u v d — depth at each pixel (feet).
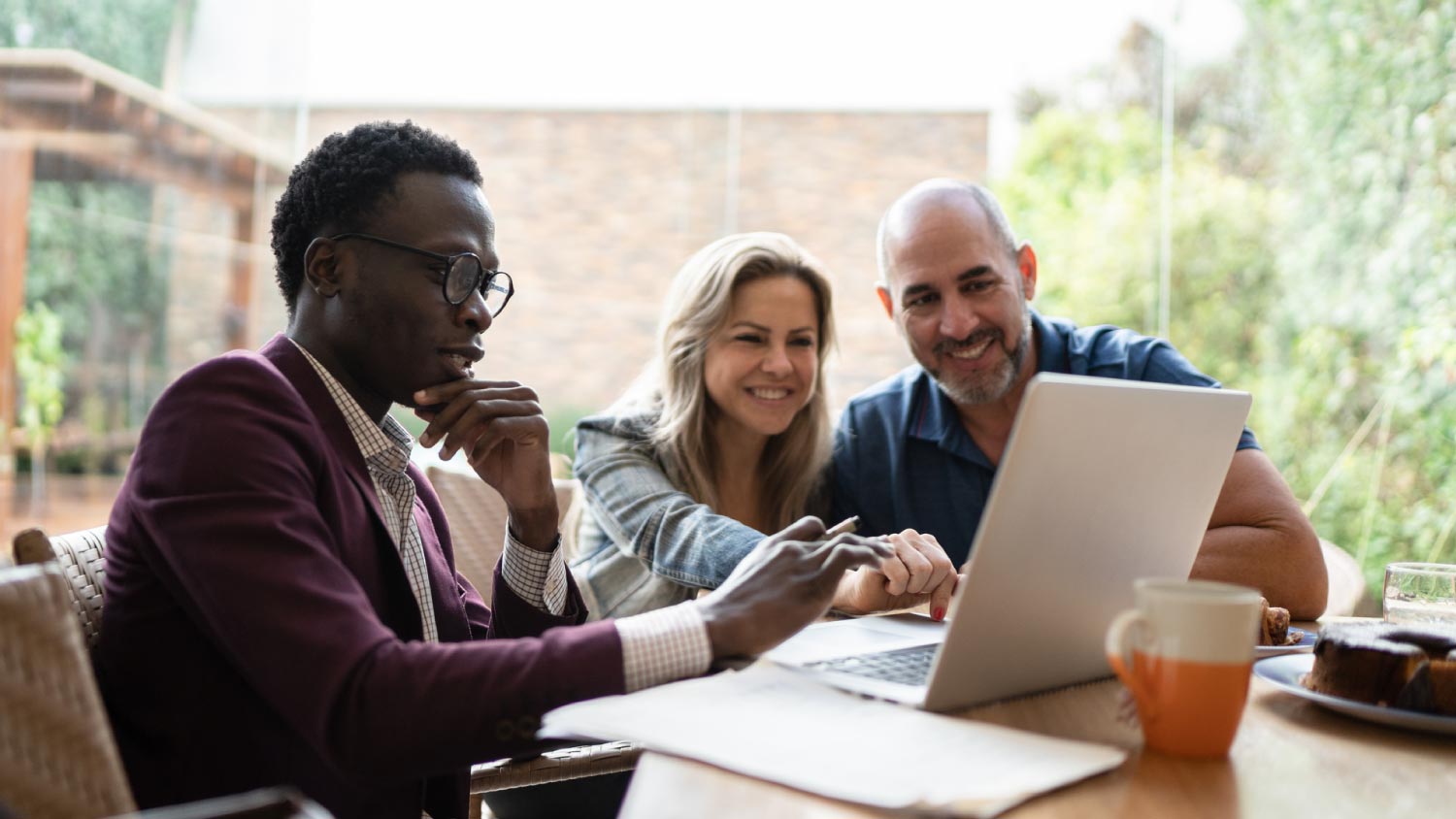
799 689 3.01
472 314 3.92
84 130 15.93
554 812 5.83
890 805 2.21
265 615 2.96
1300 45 12.39
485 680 2.89
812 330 6.52
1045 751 2.58
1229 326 12.99
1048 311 14.80
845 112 17.04
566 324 18.79
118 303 16.06
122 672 3.39
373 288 3.80
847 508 6.79
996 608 2.86
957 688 2.91
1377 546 11.10
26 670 2.25
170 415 3.32
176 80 16.42
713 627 3.13
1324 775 2.56
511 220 18.71
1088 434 2.81
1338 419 11.73
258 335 16.63
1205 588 2.77
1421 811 2.34
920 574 4.28
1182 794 2.40
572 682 2.93
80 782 2.29
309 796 3.43
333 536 3.50
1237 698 2.63
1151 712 2.68
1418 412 10.96
